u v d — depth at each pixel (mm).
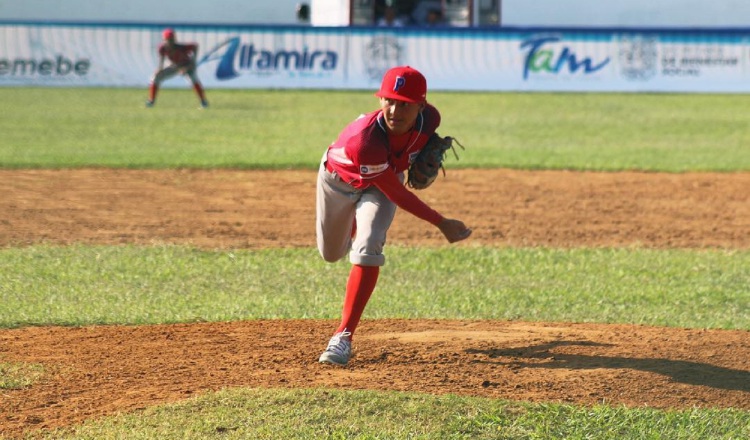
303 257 22812
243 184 32562
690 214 29141
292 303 18297
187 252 22938
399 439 10820
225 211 28297
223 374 13102
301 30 68812
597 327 16344
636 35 69812
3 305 17578
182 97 63812
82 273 20531
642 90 70438
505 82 69812
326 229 14023
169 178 33375
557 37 69625
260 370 13297
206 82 69188
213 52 68938
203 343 14930
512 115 56281
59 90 65938
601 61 70062
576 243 25156
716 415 11836
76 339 15188
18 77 67438
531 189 32719
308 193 31281
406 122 12422
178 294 18969
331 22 82750
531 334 15586
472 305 18469
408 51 68938
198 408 11648
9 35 67000
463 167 36812
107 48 67938
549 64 69938
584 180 34594
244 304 18109
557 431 11266
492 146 42969
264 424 11172
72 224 25984
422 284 20438
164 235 24969
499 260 22859
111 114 53188
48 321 16500
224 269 21359
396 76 12234
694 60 70250
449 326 16391
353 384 12594
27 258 21766
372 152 12508
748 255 23859
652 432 11281
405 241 25000
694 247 24938
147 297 18609
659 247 24875
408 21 81000
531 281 20922
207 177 33719
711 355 14258
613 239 25734
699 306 18828
